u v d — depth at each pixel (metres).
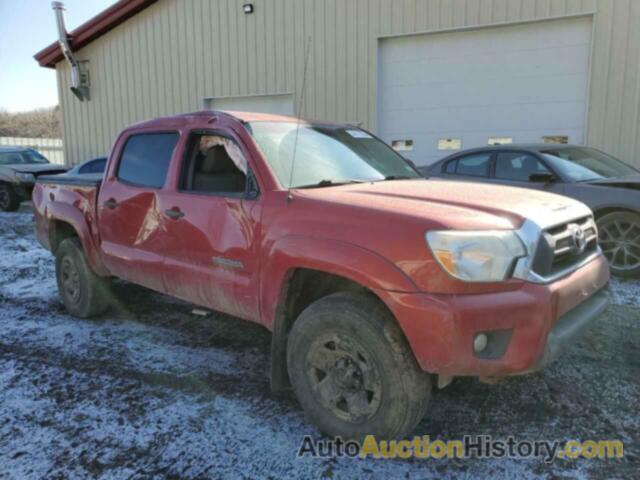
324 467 2.66
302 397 2.96
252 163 3.26
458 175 7.20
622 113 9.13
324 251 2.73
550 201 3.14
